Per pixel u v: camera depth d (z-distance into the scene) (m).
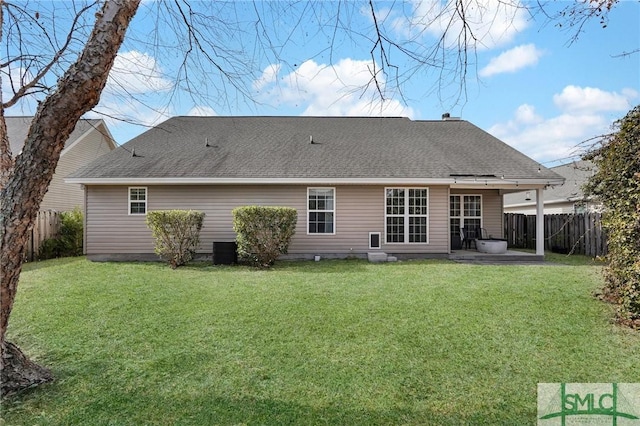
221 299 6.41
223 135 14.09
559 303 6.00
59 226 13.50
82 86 2.91
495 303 6.03
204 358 4.09
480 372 3.76
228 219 11.81
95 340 4.59
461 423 2.93
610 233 5.62
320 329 4.93
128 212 11.69
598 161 6.00
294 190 11.88
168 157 12.33
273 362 3.99
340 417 3.01
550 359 4.03
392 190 11.99
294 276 8.57
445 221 11.96
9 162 3.44
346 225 11.96
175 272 9.22
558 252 13.84
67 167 16.78
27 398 3.27
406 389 3.44
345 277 8.39
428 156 12.70
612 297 5.83
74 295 6.67
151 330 4.93
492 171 11.83
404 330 4.87
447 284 7.50
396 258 11.35
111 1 2.97
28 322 5.22
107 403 3.20
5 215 2.99
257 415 3.03
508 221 15.97
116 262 11.18
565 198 15.96
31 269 9.68
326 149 13.07
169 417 2.99
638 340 4.50
